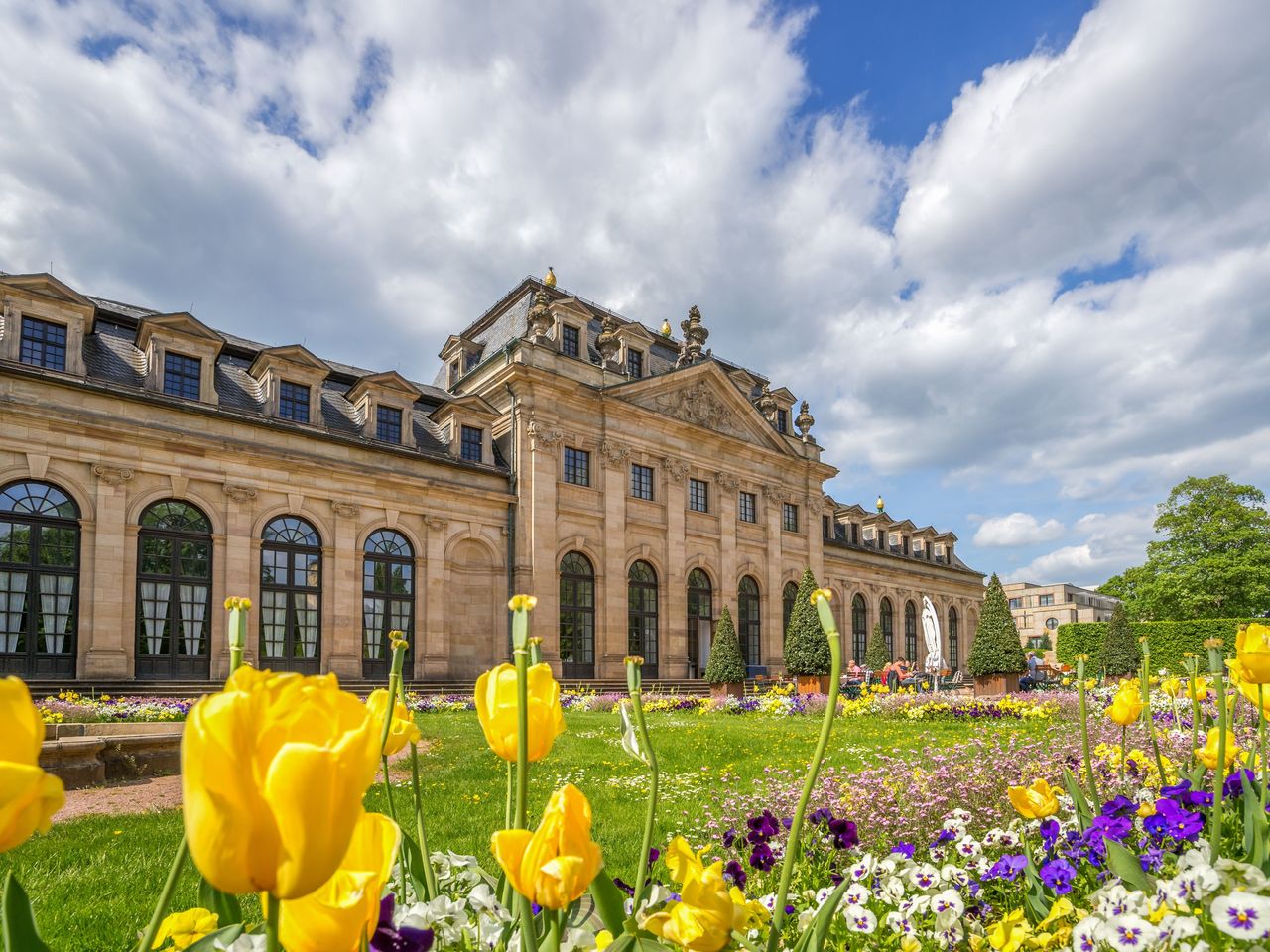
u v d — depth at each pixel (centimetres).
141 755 1250
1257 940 221
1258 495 5688
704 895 183
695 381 4234
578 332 3866
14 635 2339
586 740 1689
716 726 2075
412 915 227
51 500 2448
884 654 4272
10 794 99
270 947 117
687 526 4069
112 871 712
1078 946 246
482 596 3381
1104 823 362
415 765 271
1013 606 13712
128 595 2534
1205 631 4675
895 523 5953
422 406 3678
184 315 2747
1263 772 337
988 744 1277
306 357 3045
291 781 90
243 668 114
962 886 382
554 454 3566
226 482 2772
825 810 519
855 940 321
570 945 212
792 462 4681
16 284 2433
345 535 3017
